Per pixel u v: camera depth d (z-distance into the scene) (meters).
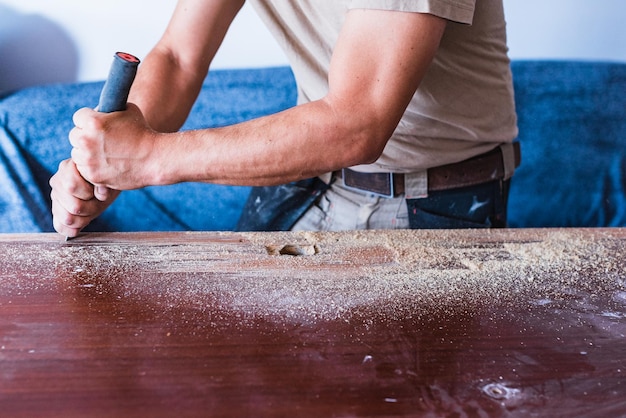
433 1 0.84
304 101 1.39
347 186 1.34
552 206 2.14
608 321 0.75
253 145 0.90
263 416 0.55
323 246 0.98
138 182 0.94
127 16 2.00
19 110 1.97
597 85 2.06
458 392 0.60
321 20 1.14
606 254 0.98
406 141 1.23
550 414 0.57
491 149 1.33
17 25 1.97
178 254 0.94
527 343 0.69
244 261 0.91
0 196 2.00
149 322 0.71
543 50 2.08
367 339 0.69
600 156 2.11
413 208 1.30
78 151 0.91
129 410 0.55
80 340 0.67
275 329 0.70
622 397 0.60
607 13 2.04
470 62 1.17
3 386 0.59
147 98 1.22
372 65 0.88
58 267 0.88
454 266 0.91
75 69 2.04
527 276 0.88
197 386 0.59
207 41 1.28
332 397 0.58
